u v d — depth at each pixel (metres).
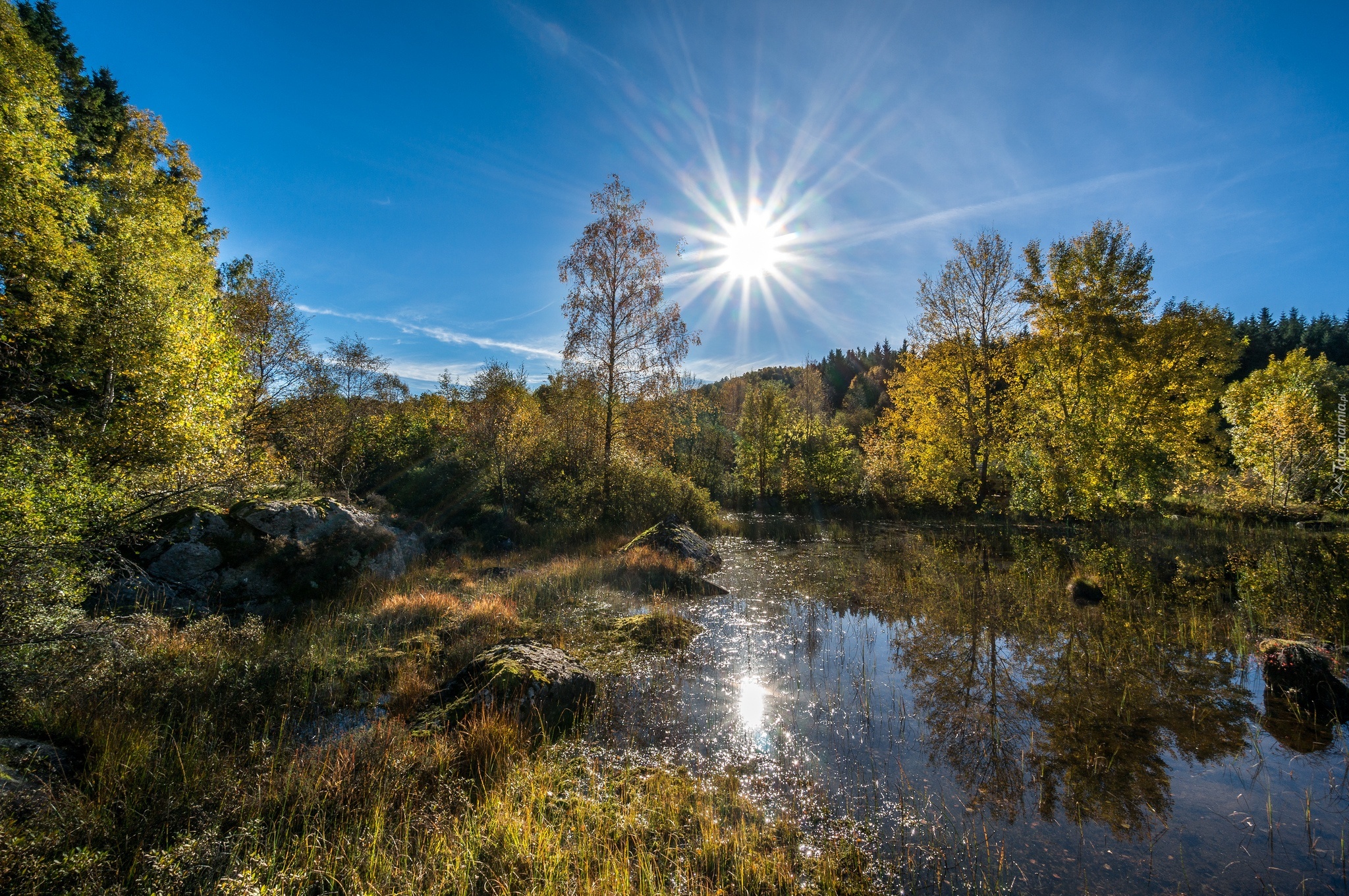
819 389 40.56
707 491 23.11
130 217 15.97
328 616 9.02
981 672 7.72
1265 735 5.88
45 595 5.39
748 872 3.90
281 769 4.80
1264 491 25.48
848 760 5.47
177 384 11.10
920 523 23.52
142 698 5.61
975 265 22.38
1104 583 12.61
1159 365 20.20
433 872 3.68
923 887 3.80
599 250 18.00
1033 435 21.84
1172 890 3.77
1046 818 4.57
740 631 9.53
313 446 18.14
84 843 3.60
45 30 20.00
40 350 11.07
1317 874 3.89
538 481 20.06
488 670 6.25
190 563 8.57
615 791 4.90
